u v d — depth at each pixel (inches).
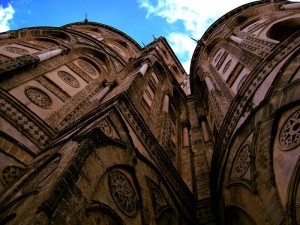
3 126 385.4
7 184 339.0
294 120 305.3
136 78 591.2
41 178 280.7
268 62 404.2
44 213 204.1
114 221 274.5
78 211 233.0
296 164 272.7
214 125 644.7
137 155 365.7
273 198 281.4
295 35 386.3
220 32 865.5
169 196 384.5
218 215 395.2
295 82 326.6
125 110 402.6
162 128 572.4
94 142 299.4
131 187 325.4
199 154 597.3
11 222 224.8
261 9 840.9
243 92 422.6
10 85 454.9
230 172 384.8
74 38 796.0
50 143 411.2
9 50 579.5
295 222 248.2
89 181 261.7
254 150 339.6
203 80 820.6
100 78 731.4
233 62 646.5
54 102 517.3
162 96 782.5
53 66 600.4
